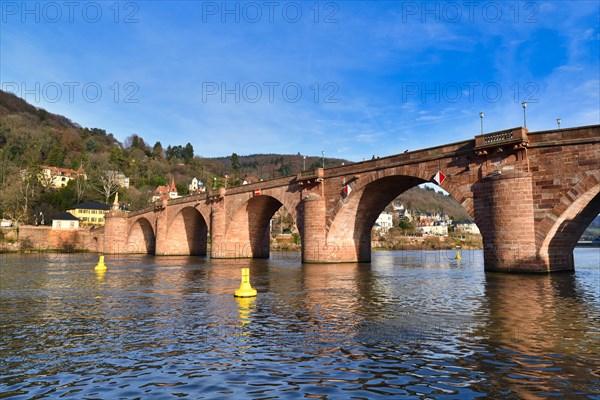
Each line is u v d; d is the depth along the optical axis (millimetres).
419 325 15375
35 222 127500
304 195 53719
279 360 11312
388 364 10844
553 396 8609
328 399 8656
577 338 13180
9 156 165375
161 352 12219
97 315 18234
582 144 30781
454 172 38062
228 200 69375
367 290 26000
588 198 31547
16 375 10312
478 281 29906
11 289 28375
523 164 33469
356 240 53281
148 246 107312
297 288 27297
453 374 10016
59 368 10844
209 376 10133
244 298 22969
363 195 48469
